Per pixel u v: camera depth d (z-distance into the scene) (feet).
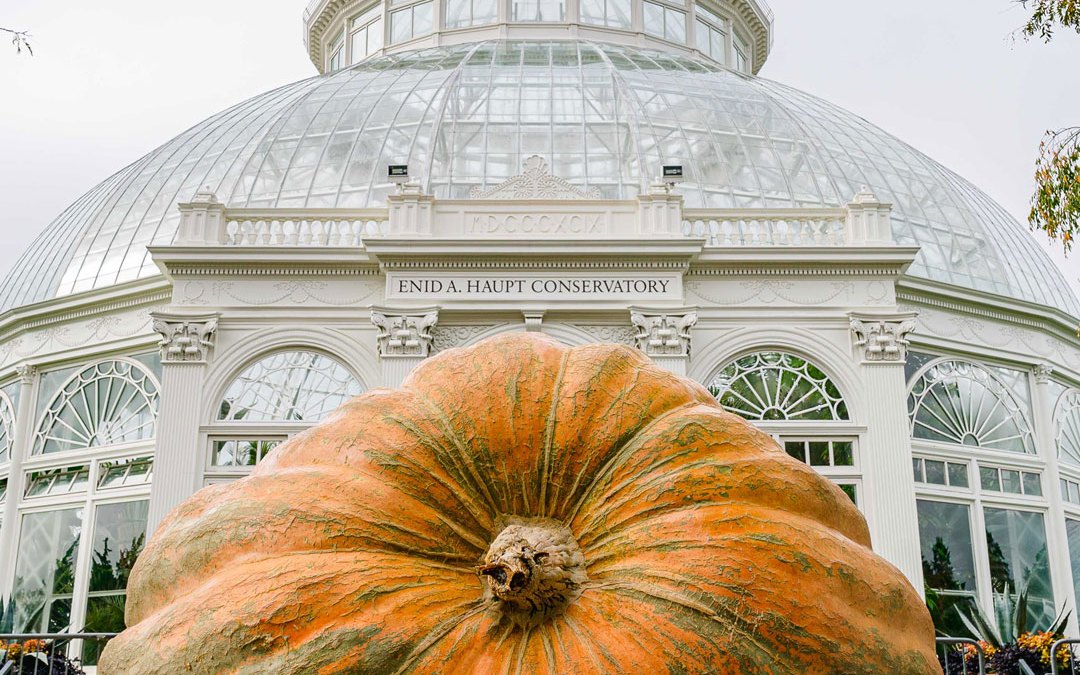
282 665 11.02
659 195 69.62
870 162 88.74
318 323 67.82
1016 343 78.07
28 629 70.49
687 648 10.96
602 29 113.09
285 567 11.76
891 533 63.67
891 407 66.13
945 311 75.97
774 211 71.61
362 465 12.85
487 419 12.94
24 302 87.30
